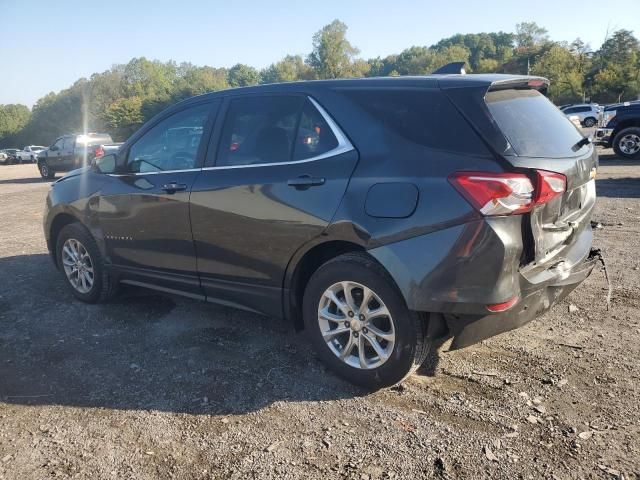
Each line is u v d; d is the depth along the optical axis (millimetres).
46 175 22938
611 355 3752
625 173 12562
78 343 4281
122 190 4598
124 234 4652
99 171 4941
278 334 4336
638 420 3016
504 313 3037
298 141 3648
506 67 94250
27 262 6766
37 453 2936
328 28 105312
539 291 3188
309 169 3506
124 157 4734
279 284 3740
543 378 3496
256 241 3744
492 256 2908
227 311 4875
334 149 3457
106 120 97625
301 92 3734
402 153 3184
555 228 3244
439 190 2998
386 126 3309
